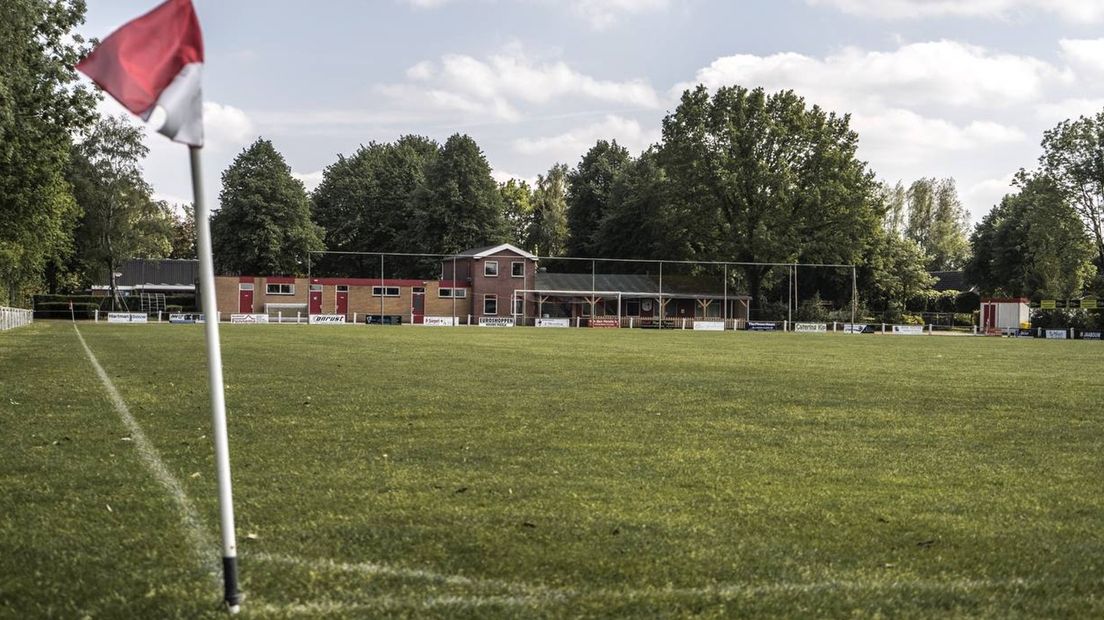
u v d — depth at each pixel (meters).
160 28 4.49
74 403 13.30
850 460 9.22
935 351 34.00
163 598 4.85
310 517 6.55
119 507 6.82
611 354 27.53
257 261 83.19
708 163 73.00
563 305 79.75
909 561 5.69
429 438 10.28
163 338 35.53
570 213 102.56
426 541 5.93
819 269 81.38
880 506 7.14
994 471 8.74
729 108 72.44
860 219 71.12
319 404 13.38
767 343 40.09
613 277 81.19
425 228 89.88
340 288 74.50
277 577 5.19
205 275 4.64
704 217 74.12
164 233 76.06
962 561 5.70
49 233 46.41
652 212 86.38
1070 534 6.39
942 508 7.10
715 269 81.44
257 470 8.28
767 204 71.69
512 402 13.88
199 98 4.55
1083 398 15.59
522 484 7.76
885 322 76.94
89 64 4.34
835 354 30.30
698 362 24.08
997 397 15.63
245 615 4.61
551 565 5.45
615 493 7.45
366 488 7.56
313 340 35.38
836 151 71.25
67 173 69.94
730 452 9.59
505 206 95.00
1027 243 72.50
